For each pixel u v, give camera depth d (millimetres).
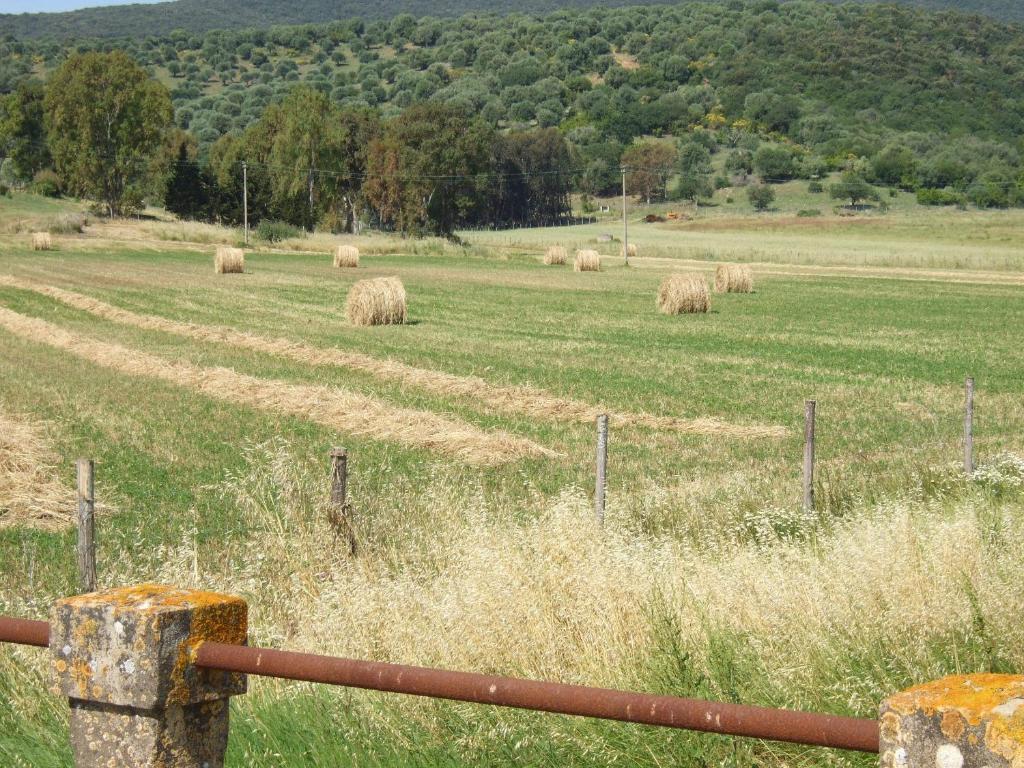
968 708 2768
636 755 6375
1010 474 16719
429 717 6848
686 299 56750
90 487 11336
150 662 3840
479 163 172875
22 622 4422
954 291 75000
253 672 3908
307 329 47375
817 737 3363
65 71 151125
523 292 70750
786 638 7797
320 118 159000
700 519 14383
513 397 29297
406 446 22312
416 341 43281
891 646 7625
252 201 156500
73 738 4059
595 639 8016
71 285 67625
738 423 25891
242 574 11297
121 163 150125
